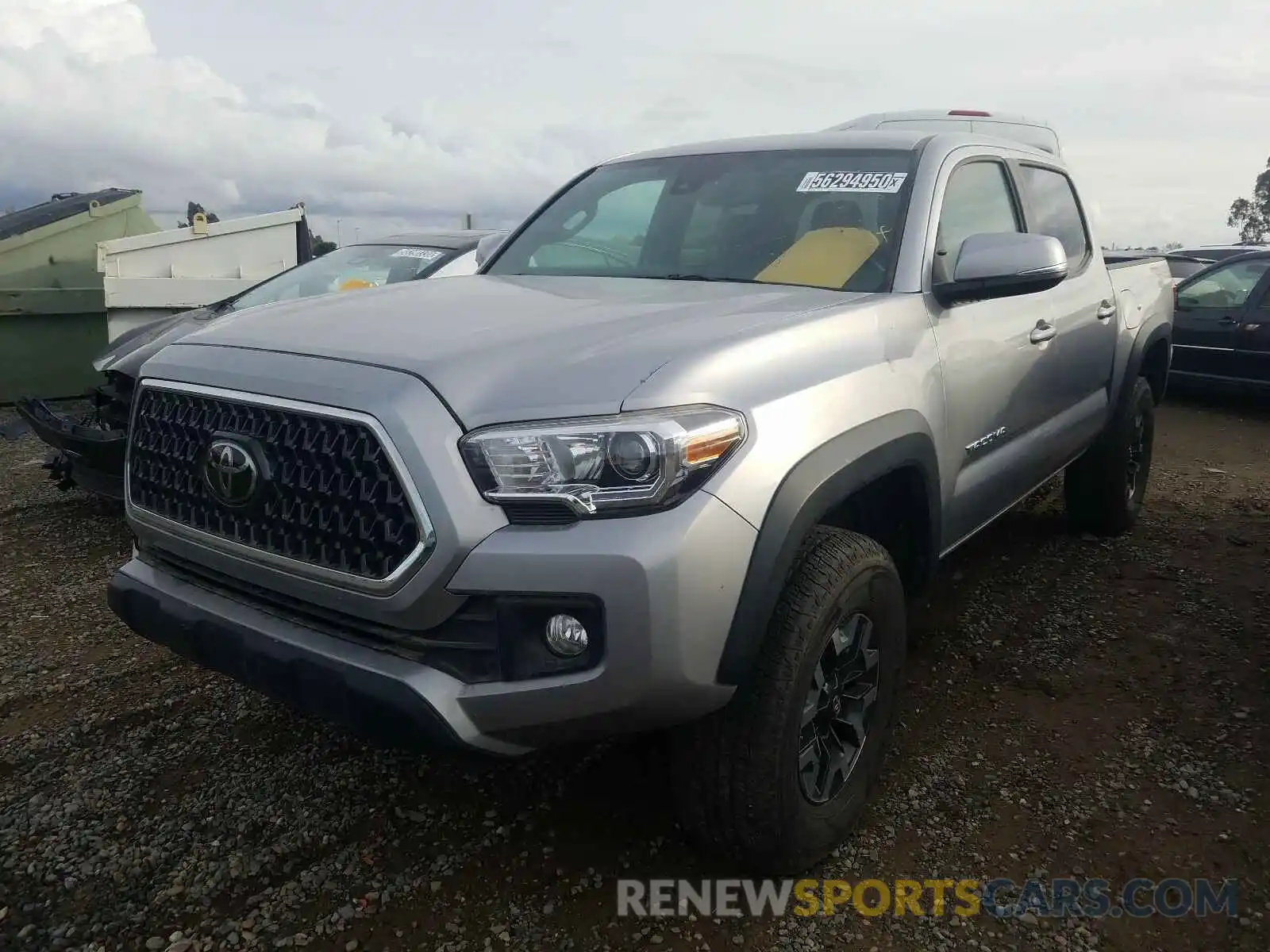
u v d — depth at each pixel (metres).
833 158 3.37
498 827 2.62
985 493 3.27
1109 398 4.50
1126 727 3.12
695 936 2.23
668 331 2.27
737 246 3.18
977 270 2.81
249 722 3.17
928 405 2.72
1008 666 3.54
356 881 2.41
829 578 2.24
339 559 2.08
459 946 2.20
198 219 7.96
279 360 2.25
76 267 9.61
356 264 6.29
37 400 4.95
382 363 2.10
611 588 1.89
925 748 3.00
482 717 1.98
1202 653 3.63
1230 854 2.50
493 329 2.29
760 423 2.10
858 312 2.59
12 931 2.23
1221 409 9.21
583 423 1.94
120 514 5.52
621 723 2.00
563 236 3.63
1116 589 4.26
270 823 2.63
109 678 3.47
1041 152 4.26
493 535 1.94
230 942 2.21
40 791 2.78
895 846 2.54
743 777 2.19
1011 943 2.21
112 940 2.21
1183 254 13.29
